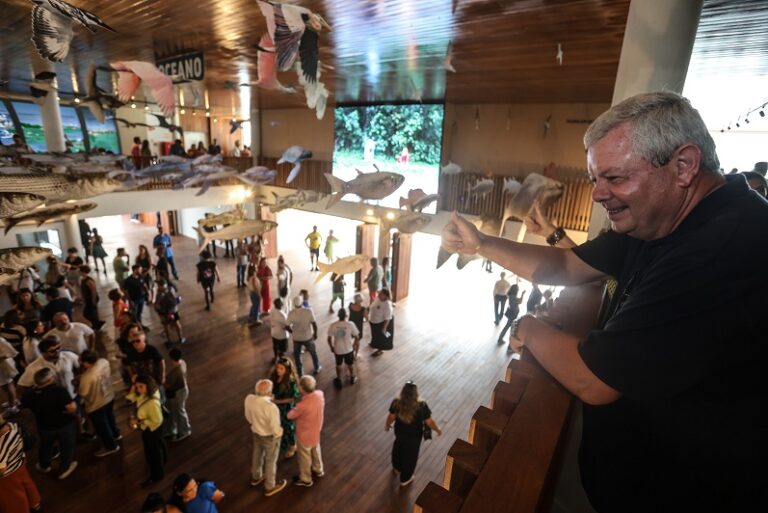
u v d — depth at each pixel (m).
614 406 0.93
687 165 0.73
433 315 9.80
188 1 3.97
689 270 0.67
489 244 1.38
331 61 6.14
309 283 11.68
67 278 8.70
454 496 1.03
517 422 1.22
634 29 2.34
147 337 7.89
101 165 3.29
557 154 9.30
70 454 4.47
